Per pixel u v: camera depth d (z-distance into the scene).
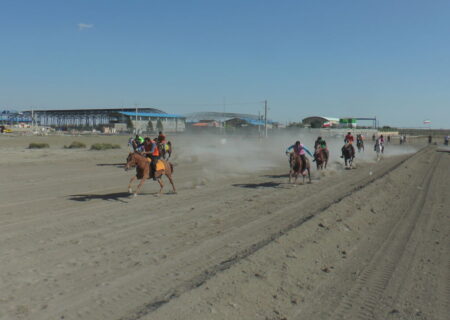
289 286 6.49
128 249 8.13
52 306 5.51
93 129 125.81
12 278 6.49
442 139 133.25
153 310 5.30
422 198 15.43
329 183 18.58
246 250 8.09
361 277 7.08
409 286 6.72
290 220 10.79
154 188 16.47
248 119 122.75
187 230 9.67
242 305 5.65
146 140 14.47
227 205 12.84
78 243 8.46
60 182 18.05
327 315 5.62
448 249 8.78
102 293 5.96
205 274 6.73
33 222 10.26
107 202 13.13
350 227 10.38
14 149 40.34
